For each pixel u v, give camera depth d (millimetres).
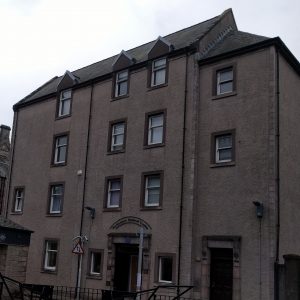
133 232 22031
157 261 20734
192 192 20266
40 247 26344
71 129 26875
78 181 25438
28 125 29984
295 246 19406
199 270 19422
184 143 21141
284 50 20188
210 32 23141
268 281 17297
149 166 22281
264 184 18406
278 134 18953
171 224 20656
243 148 19406
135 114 23688
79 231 24469
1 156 37938
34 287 13914
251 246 18141
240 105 19969
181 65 22344
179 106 21844
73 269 24094
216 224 19422
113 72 25344
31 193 28078
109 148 24422
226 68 20969
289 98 20672
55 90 29516
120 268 22578
